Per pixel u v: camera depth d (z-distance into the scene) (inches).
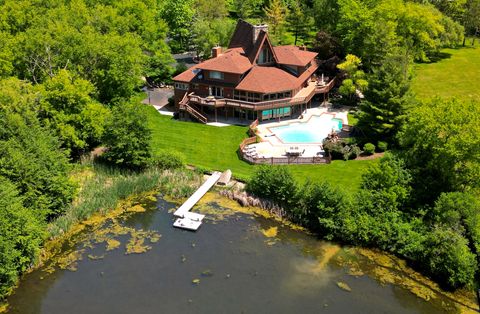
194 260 1678.2
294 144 2506.2
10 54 2425.0
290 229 1862.7
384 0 3380.9
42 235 1678.2
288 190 1941.4
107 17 3070.9
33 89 2199.8
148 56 3336.6
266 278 1595.7
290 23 4128.9
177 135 2635.3
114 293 1518.2
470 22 4254.4
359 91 3191.4
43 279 1576.0
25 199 1716.3
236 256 1704.0
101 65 2593.5
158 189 2153.1
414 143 1916.8
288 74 2962.6
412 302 1496.1
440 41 3818.9
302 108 3009.4
